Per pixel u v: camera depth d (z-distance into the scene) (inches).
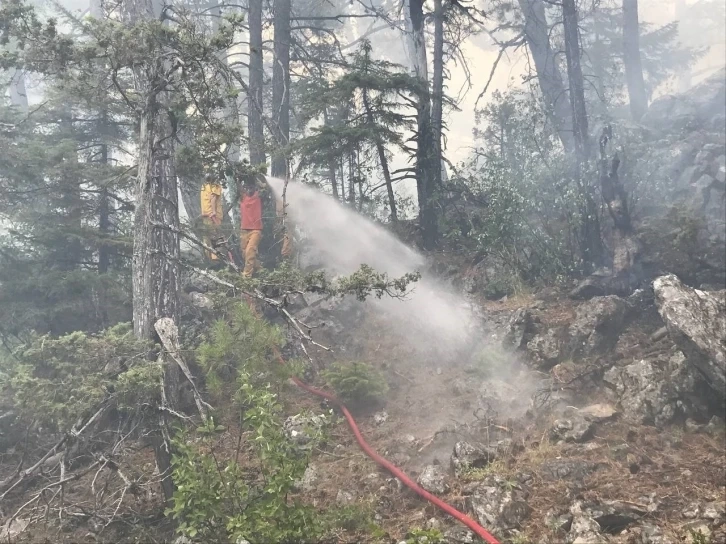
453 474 255.4
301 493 263.3
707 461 240.7
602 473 241.1
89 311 438.9
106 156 511.5
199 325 406.0
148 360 275.0
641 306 358.0
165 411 257.1
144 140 289.6
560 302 388.5
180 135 398.0
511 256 424.5
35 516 264.1
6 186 441.7
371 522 230.1
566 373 314.3
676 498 221.1
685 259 390.0
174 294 321.4
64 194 457.7
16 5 276.1
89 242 450.0
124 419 317.1
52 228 436.5
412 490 250.7
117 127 501.7
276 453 211.3
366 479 265.3
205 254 437.1
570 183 444.8
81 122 505.4
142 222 288.0
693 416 269.9
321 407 341.4
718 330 264.4
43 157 424.5
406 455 279.9
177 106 287.7
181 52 272.7
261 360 256.2
